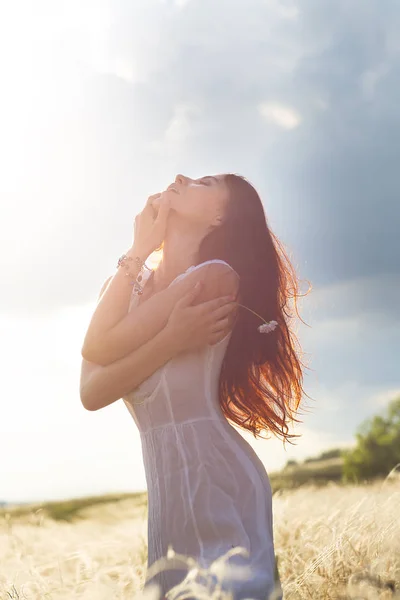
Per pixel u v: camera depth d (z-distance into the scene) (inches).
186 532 134.9
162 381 139.0
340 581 155.8
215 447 137.8
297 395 154.3
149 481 144.2
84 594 139.4
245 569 125.6
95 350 138.4
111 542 212.4
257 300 148.5
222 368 147.6
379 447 971.9
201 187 148.9
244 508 135.5
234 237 148.9
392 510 186.7
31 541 243.6
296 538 207.3
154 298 138.8
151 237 144.8
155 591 123.1
